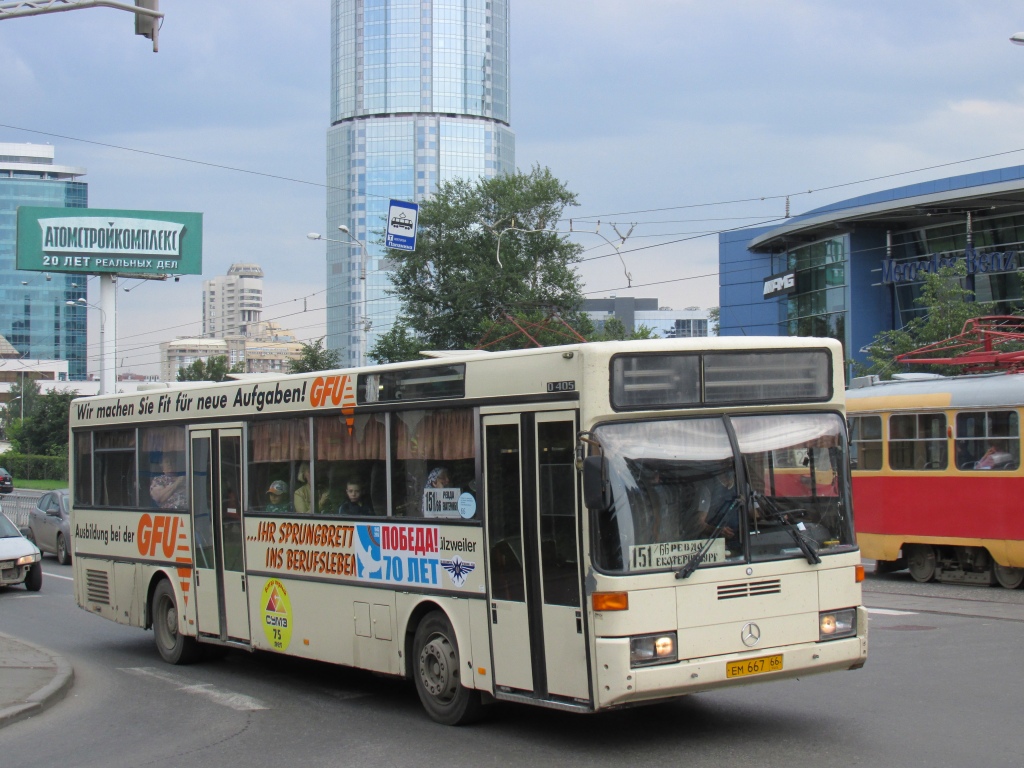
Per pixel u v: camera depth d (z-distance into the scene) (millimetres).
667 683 7418
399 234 38281
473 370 8758
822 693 9609
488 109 167250
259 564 11281
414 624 9406
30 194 168750
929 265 43344
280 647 10938
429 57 164500
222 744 8812
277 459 11117
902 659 11094
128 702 10711
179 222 67688
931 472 17391
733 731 8375
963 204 41312
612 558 7465
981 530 16562
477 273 48688
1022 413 16031
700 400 7953
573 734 8508
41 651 12977
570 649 7719
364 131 164875
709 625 7625
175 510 12734
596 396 7641
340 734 8945
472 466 8727
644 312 117938
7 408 102000
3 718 9711
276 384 11188
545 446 8023
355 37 167000
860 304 46719
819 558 8102
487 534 8516
